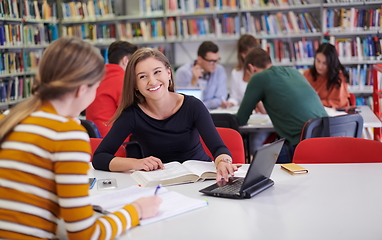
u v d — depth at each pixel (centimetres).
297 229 114
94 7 575
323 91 396
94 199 137
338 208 129
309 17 521
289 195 142
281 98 293
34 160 98
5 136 101
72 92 103
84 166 99
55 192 100
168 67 195
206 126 192
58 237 112
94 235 100
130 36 573
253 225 117
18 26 524
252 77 305
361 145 195
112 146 193
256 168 140
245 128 328
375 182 154
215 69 464
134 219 114
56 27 589
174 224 119
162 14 558
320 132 271
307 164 183
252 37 453
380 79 344
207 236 111
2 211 98
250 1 534
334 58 379
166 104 196
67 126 100
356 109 352
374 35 515
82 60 103
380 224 116
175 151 201
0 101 502
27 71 545
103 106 288
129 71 189
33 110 103
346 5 519
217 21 548
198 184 159
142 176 165
